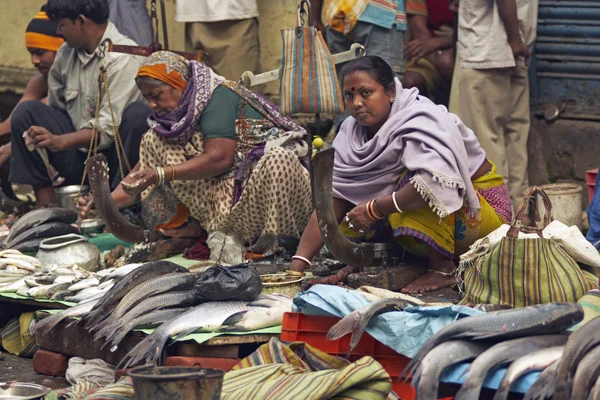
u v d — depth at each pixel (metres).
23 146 8.06
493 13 7.76
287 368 4.53
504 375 4.01
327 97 6.38
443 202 5.41
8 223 8.03
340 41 8.12
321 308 4.77
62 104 8.20
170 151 6.66
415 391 4.38
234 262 6.50
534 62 8.50
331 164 5.49
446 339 4.23
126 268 5.93
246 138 6.67
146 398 3.91
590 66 8.26
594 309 4.68
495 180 5.94
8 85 11.05
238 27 9.16
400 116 5.66
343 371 4.32
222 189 6.67
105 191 6.45
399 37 8.04
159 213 6.85
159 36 10.24
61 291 5.87
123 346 5.29
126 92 7.71
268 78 6.80
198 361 4.94
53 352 5.67
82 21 7.71
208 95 6.55
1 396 4.71
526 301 5.00
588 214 5.90
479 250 5.32
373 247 5.79
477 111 7.88
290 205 6.46
